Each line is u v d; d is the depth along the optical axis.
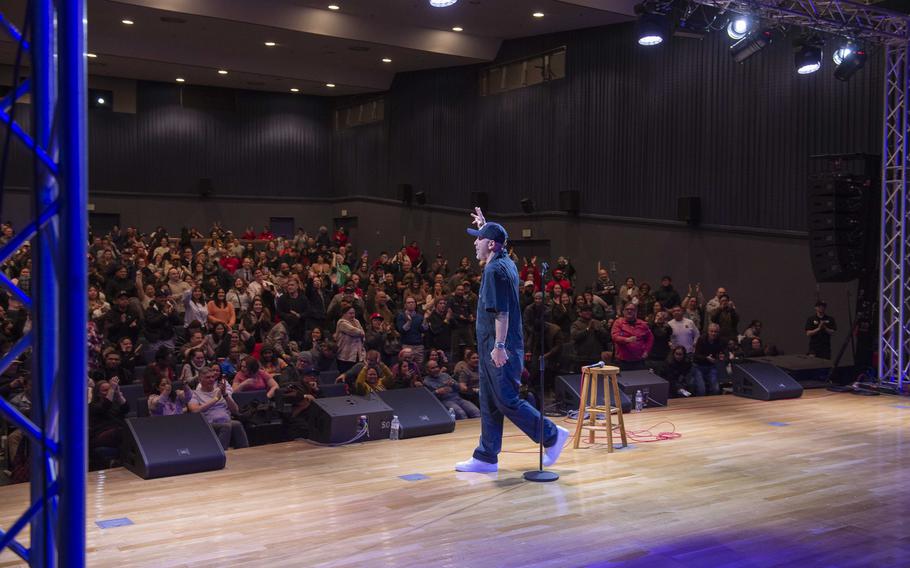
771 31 11.21
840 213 11.50
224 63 20.06
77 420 2.48
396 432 8.16
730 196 14.47
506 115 18.95
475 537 5.11
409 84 21.77
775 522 5.48
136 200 23.17
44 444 2.48
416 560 4.70
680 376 11.41
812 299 13.29
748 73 14.16
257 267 16.36
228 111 24.16
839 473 6.84
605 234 16.70
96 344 9.35
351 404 8.14
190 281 13.82
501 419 6.82
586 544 4.99
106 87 22.62
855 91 12.68
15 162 19.45
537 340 11.47
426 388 8.89
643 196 15.95
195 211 23.88
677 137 15.31
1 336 8.87
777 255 13.77
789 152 13.57
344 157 24.72
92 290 11.36
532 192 18.30
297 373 9.31
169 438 6.81
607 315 13.87
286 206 24.91
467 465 6.84
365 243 23.73
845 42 11.87
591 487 6.32
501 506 5.79
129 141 23.02
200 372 7.98
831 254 11.52
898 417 9.53
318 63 21.09
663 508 5.77
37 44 2.54
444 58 19.22
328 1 16.17
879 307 11.83
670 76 15.43
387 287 15.70
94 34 18.14
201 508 5.75
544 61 17.98
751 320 14.16
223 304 12.41
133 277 12.64
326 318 12.88
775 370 11.11
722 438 8.27
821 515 5.65
